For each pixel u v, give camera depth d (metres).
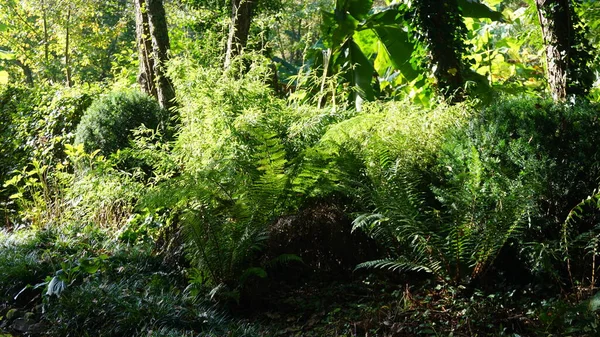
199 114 6.92
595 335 3.72
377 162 5.20
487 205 4.68
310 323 4.62
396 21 9.72
